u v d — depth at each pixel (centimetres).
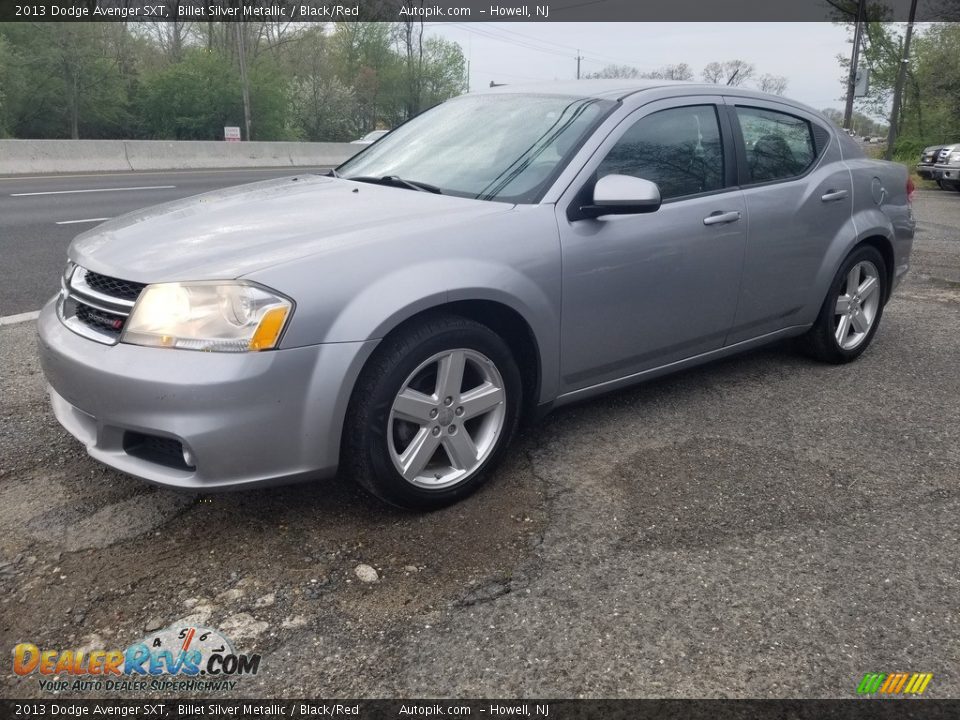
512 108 367
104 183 1481
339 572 248
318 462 255
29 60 3322
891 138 2622
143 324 245
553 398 322
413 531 272
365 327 251
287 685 204
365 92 5075
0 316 520
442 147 361
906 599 241
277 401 243
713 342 380
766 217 381
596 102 347
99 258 270
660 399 398
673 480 312
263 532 269
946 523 286
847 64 3216
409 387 273
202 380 234
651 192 296
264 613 229
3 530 267
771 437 356
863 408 393
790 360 466
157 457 255
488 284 277
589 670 210
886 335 528
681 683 206
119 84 3641
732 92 391
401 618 228
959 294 659
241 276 242
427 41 5741
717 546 268
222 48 4478
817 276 421
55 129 3588
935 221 1188
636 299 331
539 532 273
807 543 271
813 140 429
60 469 310
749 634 224
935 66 2877
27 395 383
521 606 234
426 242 272
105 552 256
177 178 1667
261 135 4072
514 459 329
